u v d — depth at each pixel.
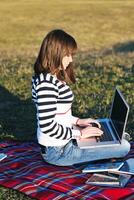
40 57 5.75
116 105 6.70
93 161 6.19
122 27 35.94
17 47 26.47
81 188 5.75
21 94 10.70
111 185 5.80
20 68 13.83
